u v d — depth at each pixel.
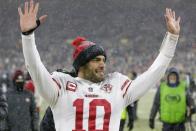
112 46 151.00
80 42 13.07
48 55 143.62
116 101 12.65
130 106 34.38
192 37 145.75
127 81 12.91
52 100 12.52
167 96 32.59
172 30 12.62
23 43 11.88
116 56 150.00
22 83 28.81
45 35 138.50
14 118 28.72
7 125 28.56
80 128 12.41
